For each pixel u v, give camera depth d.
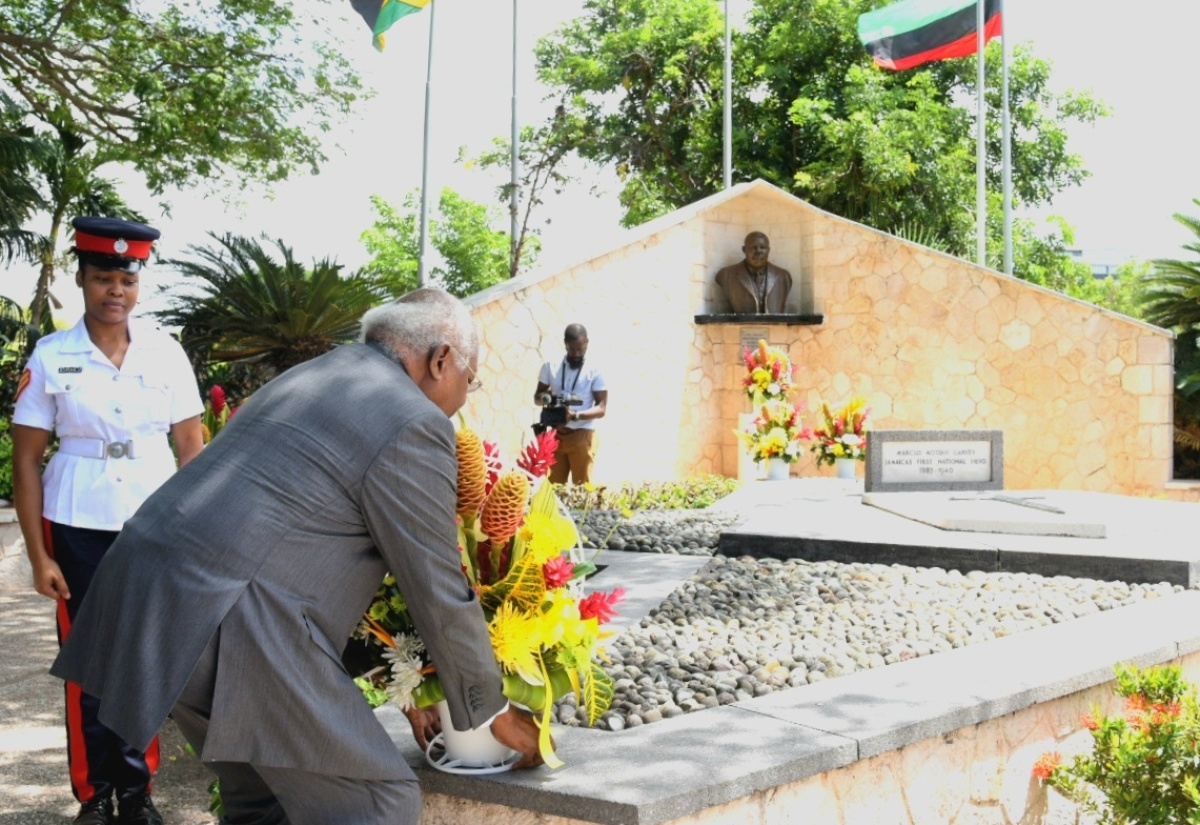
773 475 12.42
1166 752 3.39
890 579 6.27
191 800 4.23
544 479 2.92
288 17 12.77
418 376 2.57
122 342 3.97
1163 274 19.34
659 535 8.06
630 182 26.80
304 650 2.23
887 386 14.47
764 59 25.80
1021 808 3.81
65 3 11.80
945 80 25.77
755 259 14.69
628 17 27.44
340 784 2.31
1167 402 13.06
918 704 3.52
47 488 3.89
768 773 2.90
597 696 2.94
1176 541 6.72
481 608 2.51
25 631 7.14
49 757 4.65
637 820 2.59
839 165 23.30
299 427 2.34
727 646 4.65
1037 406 13.65
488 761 2.89
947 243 23.86
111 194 18.41
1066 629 4.70
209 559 2.22
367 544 2.36
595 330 13.46
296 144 13.67
